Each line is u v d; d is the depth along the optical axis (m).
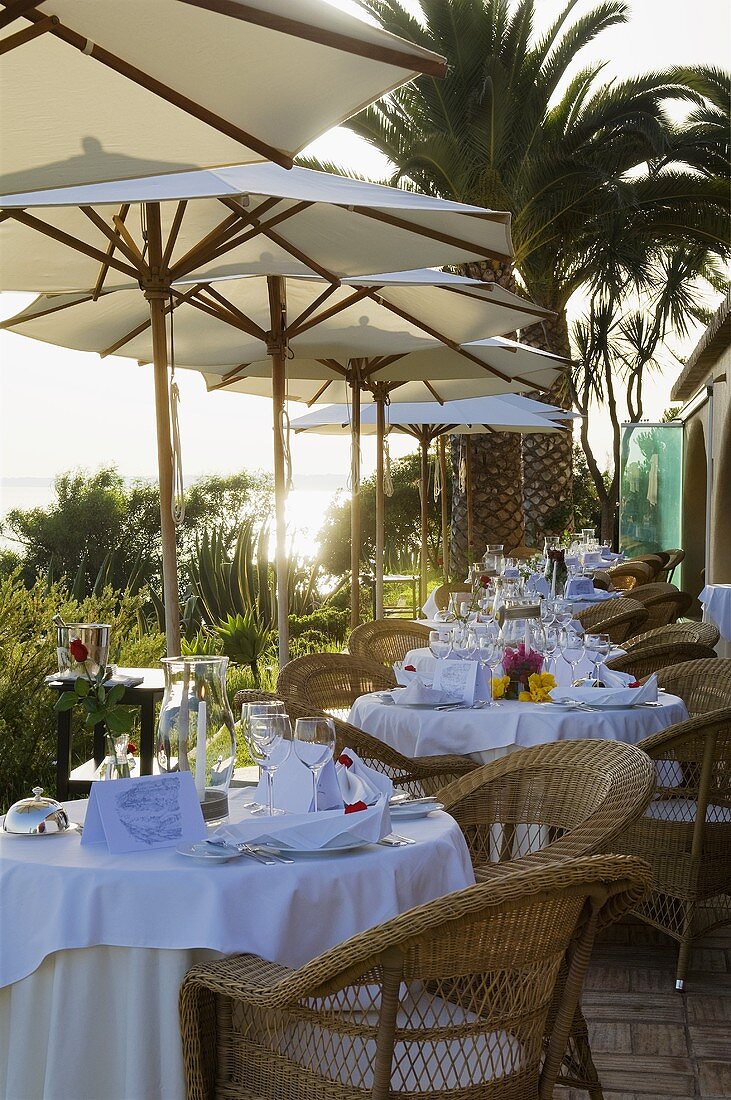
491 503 15.17
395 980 2.08
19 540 20.78
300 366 7.36
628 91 15.09
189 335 6.11
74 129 3.03
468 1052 2.28
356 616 7.72
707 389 15.45
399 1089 2.21
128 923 2.38
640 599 9.15
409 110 14.20
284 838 2.54
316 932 2.45
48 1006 2.44
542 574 9.35
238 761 7.44
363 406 10.25
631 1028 3.78
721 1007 3.94
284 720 2.75
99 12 2.39
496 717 4.38
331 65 2.54
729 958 4.40
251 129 2.83
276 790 2.81
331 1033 2.24
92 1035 2.40
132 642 8.45
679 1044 3.65
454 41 13.69
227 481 22.05
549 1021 2.64
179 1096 2.38
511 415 10.23
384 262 4.64
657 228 16.27
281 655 5.66
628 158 15.22
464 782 3.41
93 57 2.64
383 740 4.54
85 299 5.57
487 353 6.98
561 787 3.24
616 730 4.36
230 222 4.40
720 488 14.20
